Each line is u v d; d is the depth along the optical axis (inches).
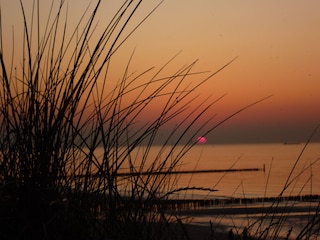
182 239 152.6
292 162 3791.8
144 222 140.9
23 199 130.9
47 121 141.2
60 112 139.0
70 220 129.9
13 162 137.6
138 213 147.5
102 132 145.3
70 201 131.6
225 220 479.2
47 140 137.0
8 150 139.9
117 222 136.2
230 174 2399.1
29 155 136.9
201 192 1125.7
